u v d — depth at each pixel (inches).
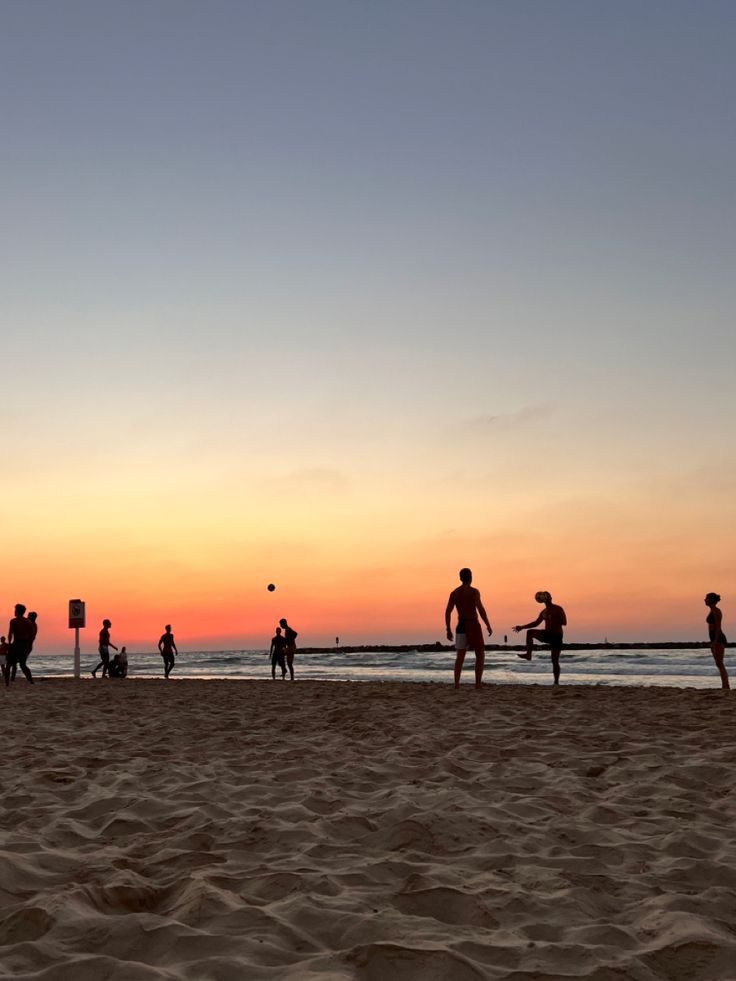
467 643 553.9
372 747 274.8
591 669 1418.6
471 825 160.4
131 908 117.8
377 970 91.4
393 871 132.9
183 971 90.3
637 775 216.1
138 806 182.5
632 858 141.1
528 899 116.8
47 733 336.8
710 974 92.9
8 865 129.4
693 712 364.5
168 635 957.8
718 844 148.9
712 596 538.6
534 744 271.7
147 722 377.1
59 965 90.2
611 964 92.7
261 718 385.4
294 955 95.7
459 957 92.3
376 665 1877.5
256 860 141.7
